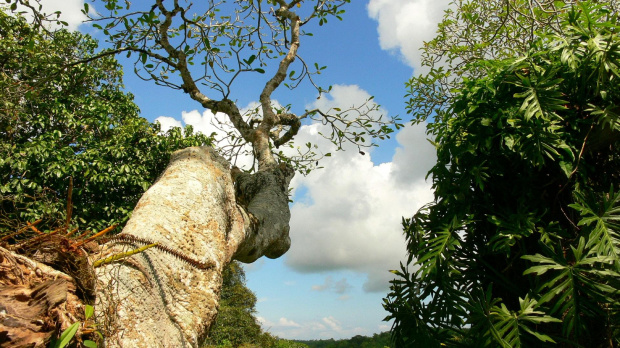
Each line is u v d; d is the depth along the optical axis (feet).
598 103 7.23
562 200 7.38
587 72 7.08
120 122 31.48
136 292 4.94
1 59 22.50
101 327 4.27
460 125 7.77
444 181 7.89
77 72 26.84
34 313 3.74
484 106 7.60
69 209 4.84
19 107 17.28
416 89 18.89
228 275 45.24
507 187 7.61
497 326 6.43
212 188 7.09
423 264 7.40
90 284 4.44
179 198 6.48
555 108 6.89
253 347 40.45
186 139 26.27
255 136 13.19
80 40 30.42
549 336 6.59
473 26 19.07
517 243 7.45
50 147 22.48
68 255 4.50
